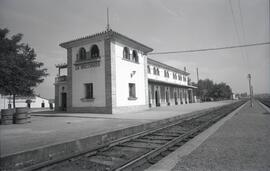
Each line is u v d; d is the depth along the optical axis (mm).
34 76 16578
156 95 32406
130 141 8430
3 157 5102
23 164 5523
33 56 16938
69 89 22469
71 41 21906
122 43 21297
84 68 21391
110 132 8883
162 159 5633
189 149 6543
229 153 5871
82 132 8883
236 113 19109
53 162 5371
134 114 18188
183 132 10273
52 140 7242
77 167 5383
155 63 35188
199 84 76438
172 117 15117
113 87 19422
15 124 12812
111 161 5859
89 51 21219
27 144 6648
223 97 86125
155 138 8852
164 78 38875
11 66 14617
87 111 20750
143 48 24688
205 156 5703
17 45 16281
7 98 38438
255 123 11641
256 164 4914
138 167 5215
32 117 18438
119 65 20578
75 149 7137
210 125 12266
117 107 19703
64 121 13969
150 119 13734
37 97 50906
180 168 4863
